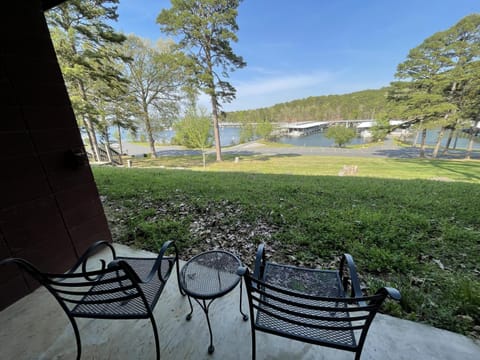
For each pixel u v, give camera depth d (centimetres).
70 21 913
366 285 177
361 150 2311
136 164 1555
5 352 127
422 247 222
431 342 124
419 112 1603
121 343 131
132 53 1620
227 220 306
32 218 172
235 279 134
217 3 1232
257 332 136
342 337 100
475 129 1673
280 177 678
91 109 1105
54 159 186
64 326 143
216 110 1571
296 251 231
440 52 1566
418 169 1188
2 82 150
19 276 166
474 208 330
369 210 325
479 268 191
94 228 226
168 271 144
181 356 122
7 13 150
